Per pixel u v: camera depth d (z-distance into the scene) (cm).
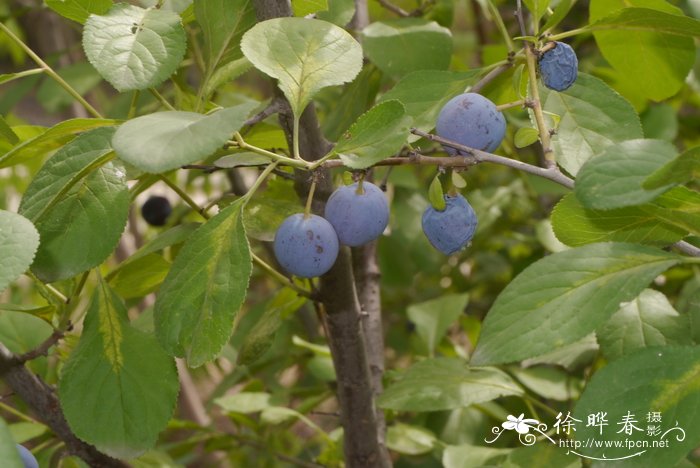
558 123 47
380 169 67
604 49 54
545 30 46
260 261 50
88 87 73
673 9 51
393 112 43
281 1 47
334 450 63
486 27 90
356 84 58
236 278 43
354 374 52
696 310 51
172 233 51
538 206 86
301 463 66
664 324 51
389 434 61
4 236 42
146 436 47
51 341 49
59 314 51
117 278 52
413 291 97
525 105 45
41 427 57
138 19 45
